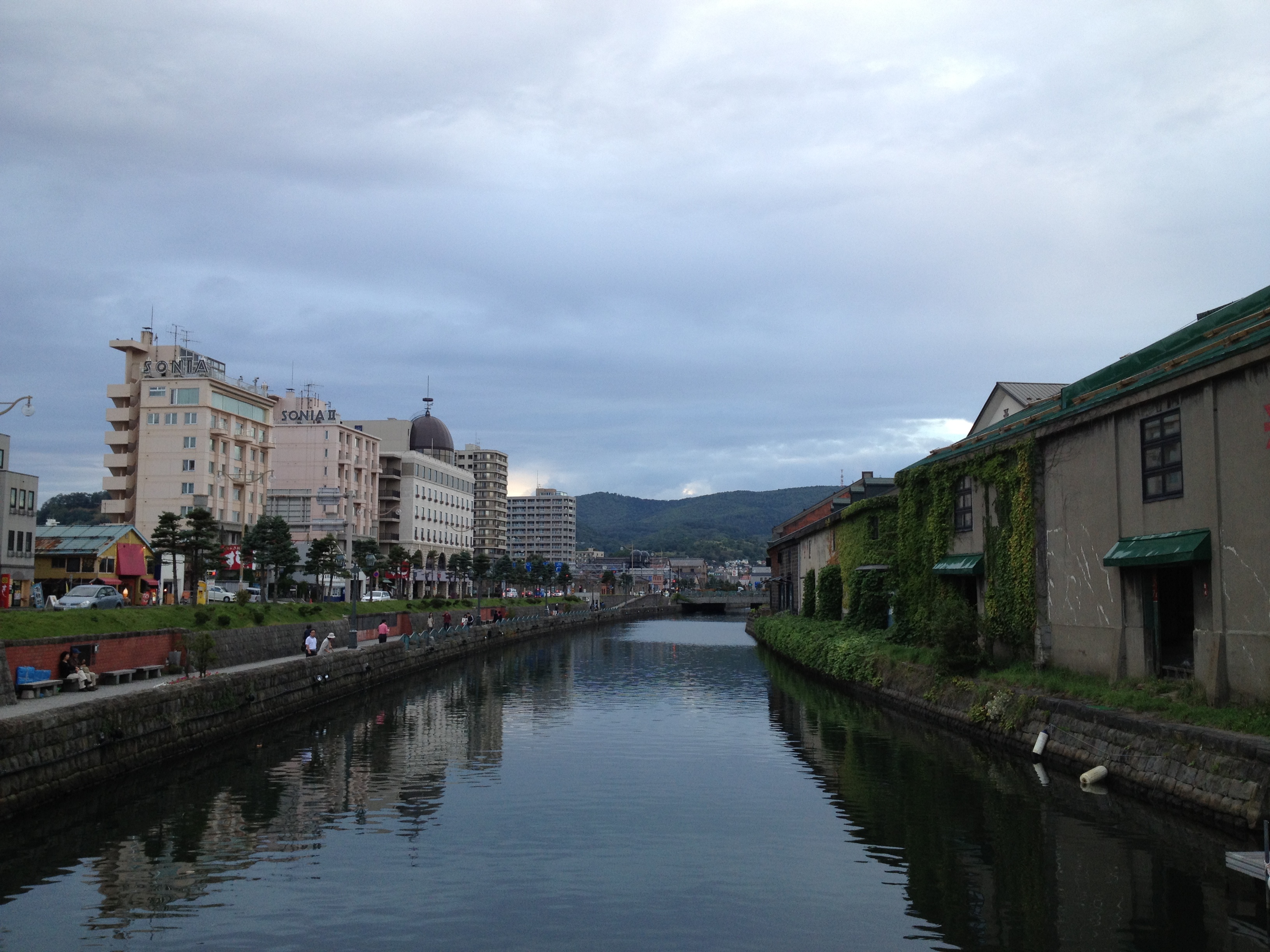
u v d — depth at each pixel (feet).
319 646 162.20
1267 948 39.81
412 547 427.33
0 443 195.42
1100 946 40.50
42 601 176.86
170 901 47.39
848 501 253.24
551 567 567.18
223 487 305.32
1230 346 64.59
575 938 42.42
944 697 101.09
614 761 85.35
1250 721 57.57
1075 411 86.17
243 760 86.89
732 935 42.78
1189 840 55.01
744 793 71.10
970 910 45.14
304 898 47.91
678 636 330.34
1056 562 91.71
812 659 163.63
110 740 74.38
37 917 45.21
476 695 143.54
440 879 50.80
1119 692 73.61
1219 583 65.77
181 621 123.75
